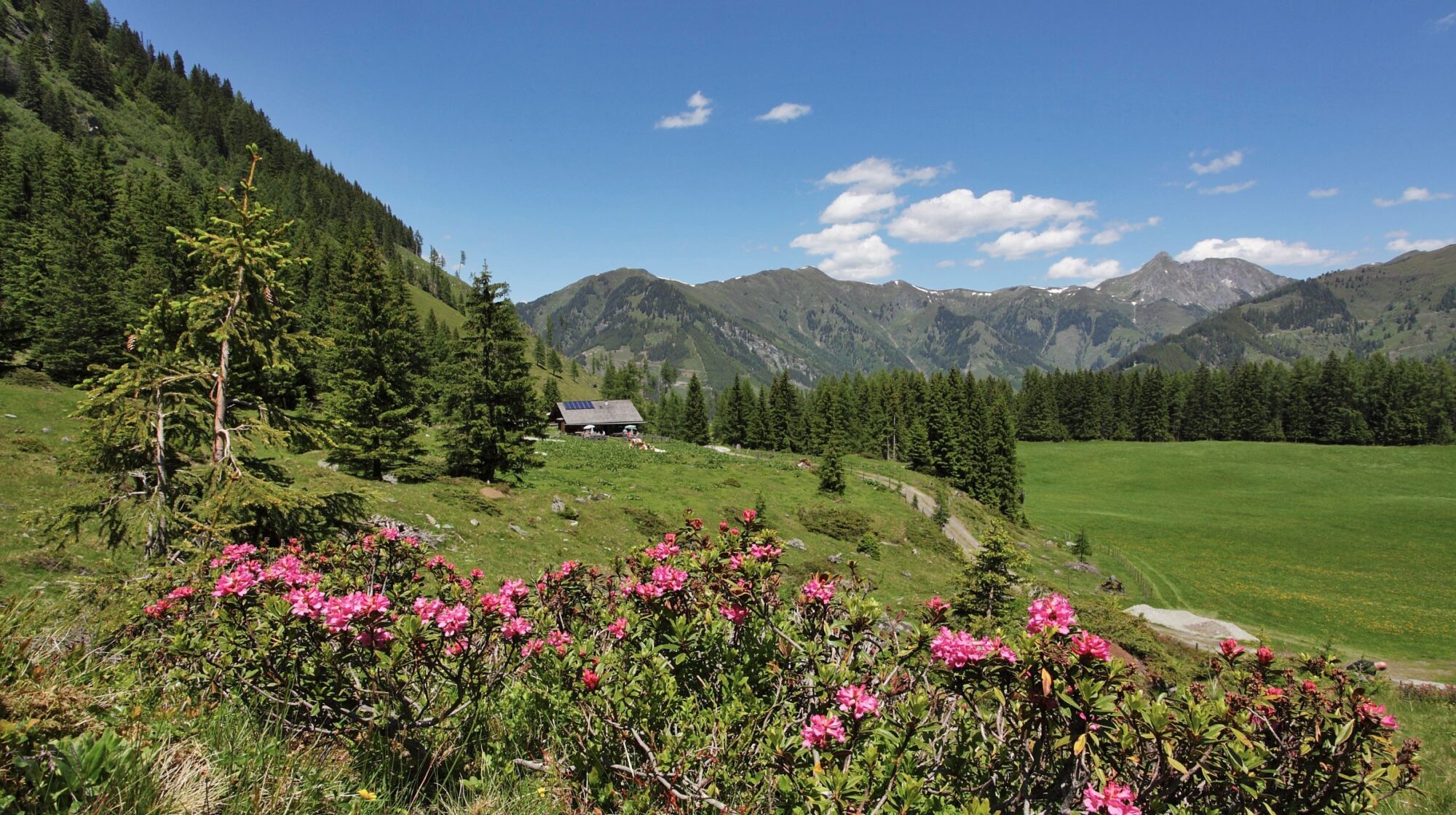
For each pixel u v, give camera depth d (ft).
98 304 162.71
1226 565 190.08
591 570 20.06
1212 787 9.96
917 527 178.09
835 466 198.90
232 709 13.52
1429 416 383.65
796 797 11.05
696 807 11.77
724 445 370.53
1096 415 461.78
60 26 642.22
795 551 128.26
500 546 87.51
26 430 112.57
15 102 512.63
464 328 111.65
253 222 37.40
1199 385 456.86
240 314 36.83
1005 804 10.44
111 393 34.01
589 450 225.15
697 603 14.96
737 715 12.92
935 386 372.58
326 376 108.27
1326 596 157.99
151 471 35.22
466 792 13.46
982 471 258.78
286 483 39.58
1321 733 9.69
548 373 563.07
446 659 14.05
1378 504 274.36
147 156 554.87
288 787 11.13
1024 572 67.87
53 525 33.37
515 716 15.56
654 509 138.51
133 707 12.48
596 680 12.88
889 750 10.69
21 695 9.94
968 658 9.87
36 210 257.34
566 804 12.90
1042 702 9.12
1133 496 312.71
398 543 21.30
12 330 158.71
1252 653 12.19
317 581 15.74
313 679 14.17
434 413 135.85
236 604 14.16
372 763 12.91
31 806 8.81
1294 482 325.01
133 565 40.98
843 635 13.65
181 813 9.72
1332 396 409.69
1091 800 8.52
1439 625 134.00
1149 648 53.42
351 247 271.28
